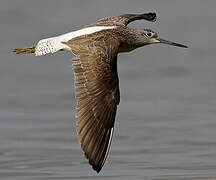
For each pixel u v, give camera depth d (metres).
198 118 17.72
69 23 29.48
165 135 16.27
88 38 9.99
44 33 27.77
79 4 33.56
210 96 19.78
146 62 24.17
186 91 20.38
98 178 13.14
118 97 9.12
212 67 23.17
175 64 23.73
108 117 9.00
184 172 13.45
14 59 24.30
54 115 18.25
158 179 12.99
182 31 28.78
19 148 15.43
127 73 22.61
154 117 17.92
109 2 33.72
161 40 12.69
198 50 25.73
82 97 9.03
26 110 18.66
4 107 18.88
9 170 13.75
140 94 20.16
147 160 14.36
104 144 8.95
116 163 14.16
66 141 16.05
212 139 15.90
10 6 33.19
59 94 20.22
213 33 28.34
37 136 16.41
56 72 22.80
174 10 32.75
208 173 13.36
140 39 12.24
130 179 13.03
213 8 33.34
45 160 14.48
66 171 13.65
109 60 9.36
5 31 28.27
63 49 10.19
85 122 8.91
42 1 34.22
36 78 21.92
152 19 12.50
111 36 10.11
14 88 20.77
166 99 19.62
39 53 10.33
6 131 16.83
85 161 14.42
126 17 12.02
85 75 9.16
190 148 15.22
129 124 17.31
